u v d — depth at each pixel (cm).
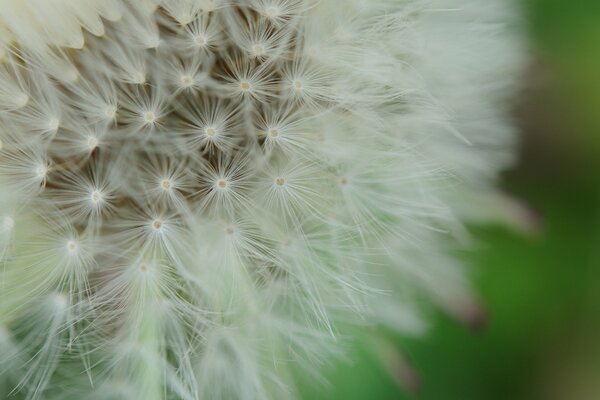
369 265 8
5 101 8
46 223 8
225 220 8
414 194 8
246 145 8
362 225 8
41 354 8
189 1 8
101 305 8
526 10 9
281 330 8
